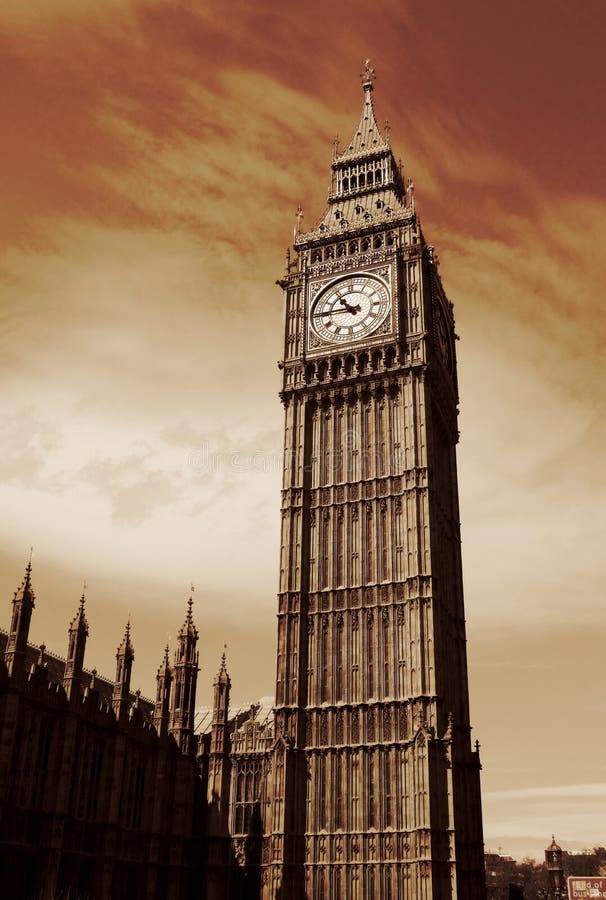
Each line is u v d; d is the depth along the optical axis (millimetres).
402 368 80375
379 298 84125
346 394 82000
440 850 63781
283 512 79188
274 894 65875
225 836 70875
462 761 73000
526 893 149500
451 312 96188
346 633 73312
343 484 78875
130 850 65562
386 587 73625
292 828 68000
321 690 72188
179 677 75125
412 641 70562
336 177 96250
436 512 78188
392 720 68812
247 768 73438
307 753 70438
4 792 52031
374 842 65875
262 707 86812
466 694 77000
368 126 99438
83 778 60562
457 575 81562
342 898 65125
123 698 65375
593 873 164250
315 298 86625
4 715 52875
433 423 82250
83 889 59344
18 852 53531
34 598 56500
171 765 71562
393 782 67188
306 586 76312
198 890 69938
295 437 82000
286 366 85062
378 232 88125
